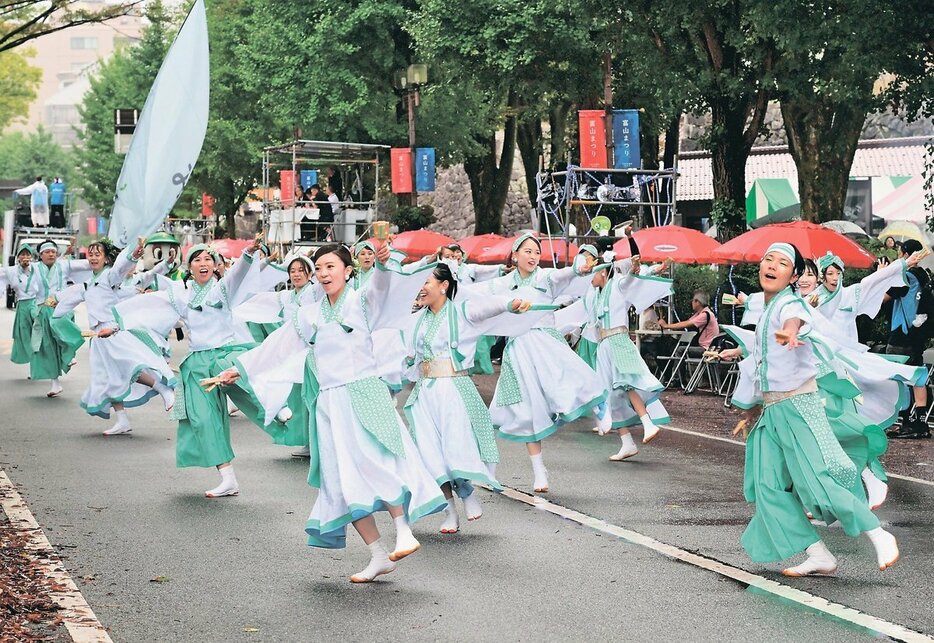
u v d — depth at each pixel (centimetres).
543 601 648
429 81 2912
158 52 4819
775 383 704
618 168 1952
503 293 1052
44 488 977
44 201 4847
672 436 1315
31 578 676
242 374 744
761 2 1516
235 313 1070
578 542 792
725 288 1917
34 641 553
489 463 836
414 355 841
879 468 867
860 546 782
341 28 2827
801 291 1063
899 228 2275
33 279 1822
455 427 819
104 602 642
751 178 2998
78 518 860
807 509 698
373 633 589
